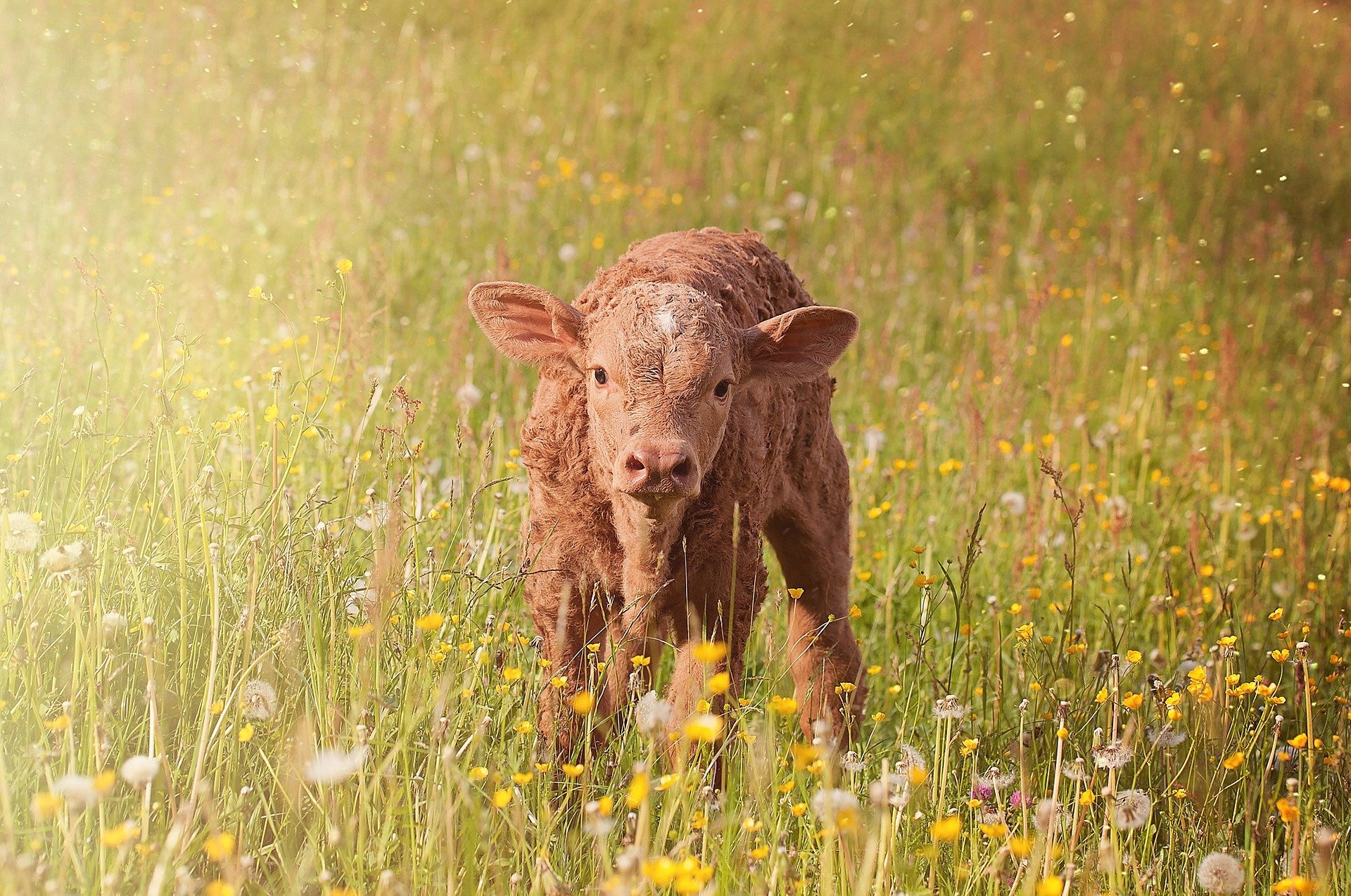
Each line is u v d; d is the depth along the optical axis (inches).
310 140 643.5
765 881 169.8
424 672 197.5
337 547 225.1
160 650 198.4
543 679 243.9
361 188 560.4
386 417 343.9
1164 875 211.5
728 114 808.9
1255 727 257.9
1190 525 381.7
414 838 169.2
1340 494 405.4
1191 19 1096.8
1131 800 196.9
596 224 592.7
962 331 522.6
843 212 674.8
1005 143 816.9
